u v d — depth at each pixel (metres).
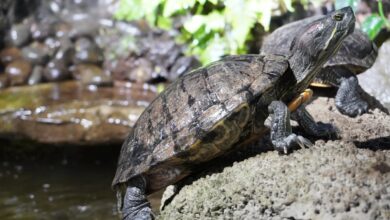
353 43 6.43
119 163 5.22
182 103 4.92
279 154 4.84
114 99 10.70
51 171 9.81
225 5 7.87
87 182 9.20
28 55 11.91
